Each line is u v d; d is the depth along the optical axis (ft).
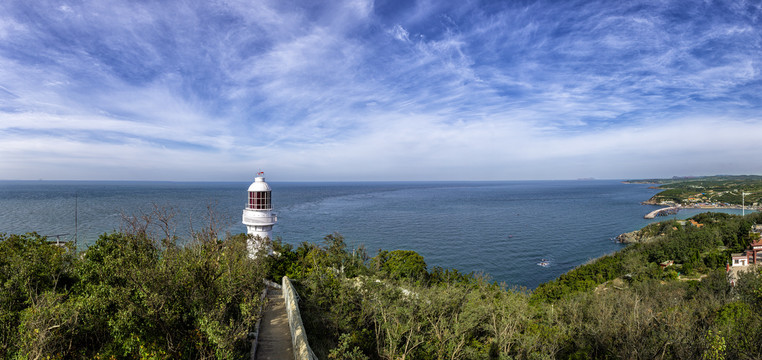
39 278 73.31
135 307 56.39
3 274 70.64
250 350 66.03
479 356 74.90
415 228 437.99
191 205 608.19
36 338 51.01
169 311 58.75
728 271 200.34
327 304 90.38
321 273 106.63
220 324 57.00
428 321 79.05
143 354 51.88
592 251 344.28
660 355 78.54
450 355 71.10
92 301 61.36
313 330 79.56
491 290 121.19
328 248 151.84
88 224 373.20
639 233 400.06
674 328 81.30
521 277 264.93
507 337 82.79
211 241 79.05
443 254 315.37
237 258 83.25
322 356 67.41
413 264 160.66
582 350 91.97
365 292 87.76
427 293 90.63
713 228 316.81
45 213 474.08
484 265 287.89
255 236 140.36
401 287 108.47
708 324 91.71
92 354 57.72
